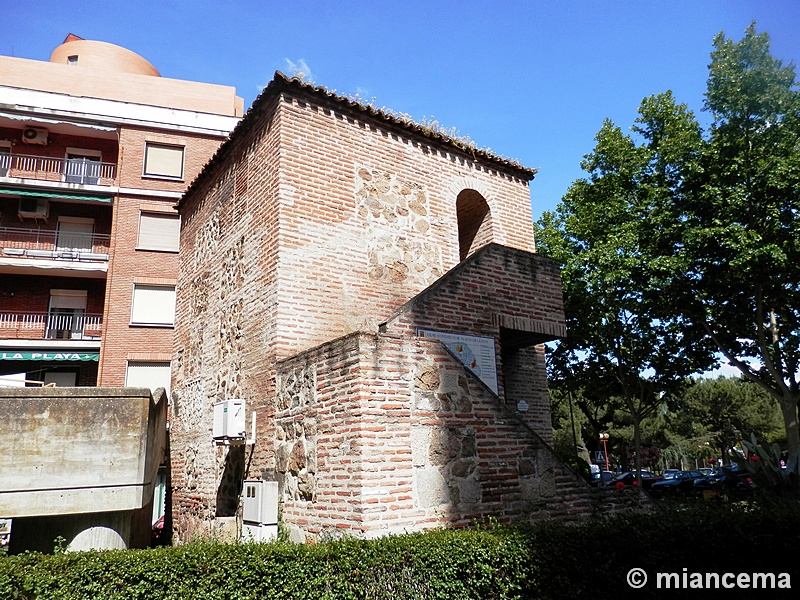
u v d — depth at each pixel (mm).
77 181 24688
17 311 23844
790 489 15836
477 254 10031
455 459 7168
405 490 6660
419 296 9078
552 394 37938
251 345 9984
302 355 8086
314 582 5289
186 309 14078
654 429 45781
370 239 10625
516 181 13648
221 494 10344
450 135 12578
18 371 23656
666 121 22047
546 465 7930
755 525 7051
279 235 9539
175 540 12492
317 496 7227
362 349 6828
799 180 17141
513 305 10273
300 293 9500
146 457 6711
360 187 10773
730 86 18641
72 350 23219
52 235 24781
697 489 26328
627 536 6516
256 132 11086
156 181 25297
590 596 6152
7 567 4781
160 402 9242
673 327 21859
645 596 6387
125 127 25453
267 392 9094
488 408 7684
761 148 18203
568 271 22562
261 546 5508
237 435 9414
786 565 6949
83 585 4832
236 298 11016
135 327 23500
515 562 5918
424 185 11812
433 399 7219
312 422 7586
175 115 26031
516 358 12297
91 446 6430
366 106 11031
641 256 20156
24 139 24812
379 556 5473
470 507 7090
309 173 10164
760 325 19016
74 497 6254
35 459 6176
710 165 18922
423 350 7328
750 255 17094
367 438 6559
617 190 22547
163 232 24875
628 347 23266
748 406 44812
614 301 21625
